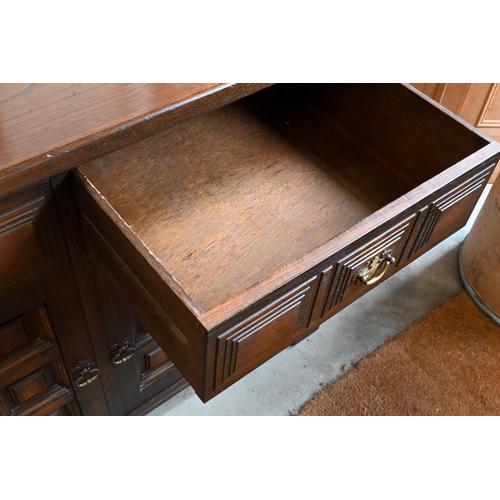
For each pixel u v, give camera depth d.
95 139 0.68
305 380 1.38
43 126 0.68
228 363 0.68
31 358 0.92
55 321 0.89
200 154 0.95
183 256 0.82
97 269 0.86
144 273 0.67
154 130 0.73
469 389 1.38
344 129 1.01
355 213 0.89
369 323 1.48
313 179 0.93
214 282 0.80
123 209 0.86
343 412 1.33
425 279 1.58
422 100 0.86
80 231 0.80
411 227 0.79
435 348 1.45
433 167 0.91
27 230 0.73
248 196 0.90
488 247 1.44
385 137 0.95
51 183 0.71
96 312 0.94
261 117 1.01
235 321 0.63
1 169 0.63
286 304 0.69
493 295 1.47
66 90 0.73
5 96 0.72
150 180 0.90
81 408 1.12
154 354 1.15
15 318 0.84
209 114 1.01
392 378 1.39
